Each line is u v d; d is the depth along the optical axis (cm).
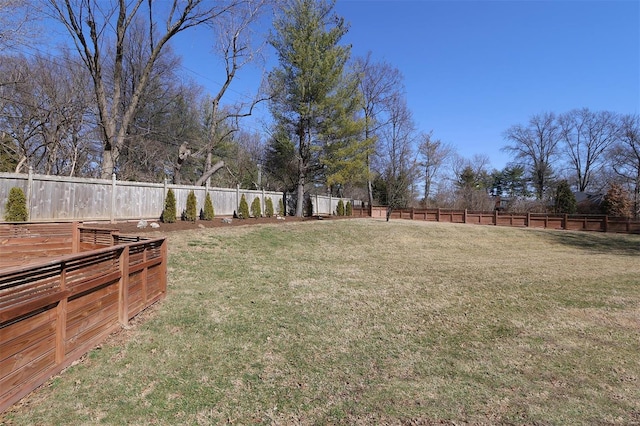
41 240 625
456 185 4547
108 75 2098
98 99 1291
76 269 313
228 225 1321
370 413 278
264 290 630
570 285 770
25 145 1675
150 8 1407
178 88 2595
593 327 500
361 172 2005
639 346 433
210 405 279
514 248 1553
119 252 389
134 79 2195
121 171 2006
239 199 1652
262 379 326
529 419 274
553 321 523
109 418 251
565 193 3022
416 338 445
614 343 442
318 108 1802
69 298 305
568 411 287
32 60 1633
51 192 918
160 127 2523
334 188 3569
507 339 449
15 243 596
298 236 1341
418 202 3884
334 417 271
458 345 427
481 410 286
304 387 316
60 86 1758
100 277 350
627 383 338
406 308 571
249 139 3397
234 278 693
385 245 1429
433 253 1318
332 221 1884
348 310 548
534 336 461
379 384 326
